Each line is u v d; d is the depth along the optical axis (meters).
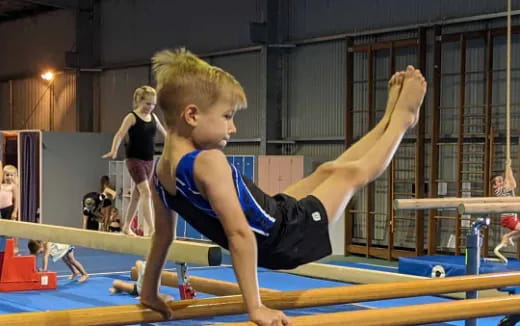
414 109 2.63
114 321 2.35
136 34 17.02
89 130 18.00
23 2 17.95
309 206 2.39
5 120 20.14
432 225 11.53
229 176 2.10
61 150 16.48
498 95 11.08
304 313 6.12
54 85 18.67
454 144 11.52
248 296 2.01
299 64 13.80
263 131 13.95
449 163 11.62
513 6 10.77
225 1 14.96
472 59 11.37
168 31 16.22
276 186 12.98
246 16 14.55
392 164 12.17
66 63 17.62
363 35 12.73
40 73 18.92
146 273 2.47
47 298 8.20
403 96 2.63
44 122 18.98
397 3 12.27
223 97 2.19
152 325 5.82
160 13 16.39
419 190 11.72
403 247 12.22
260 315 1.99
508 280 3.22
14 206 11.03
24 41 19.41
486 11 11.16
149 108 5.96
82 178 16.78
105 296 8.29
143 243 4.87
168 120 2.22
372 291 2.85
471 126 11.36
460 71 11.32
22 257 8.79
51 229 5.68
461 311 2.63
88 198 13.31
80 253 12.79
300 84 13.79
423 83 2.65
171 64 2.21
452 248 11.49
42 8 18.73
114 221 13.74
